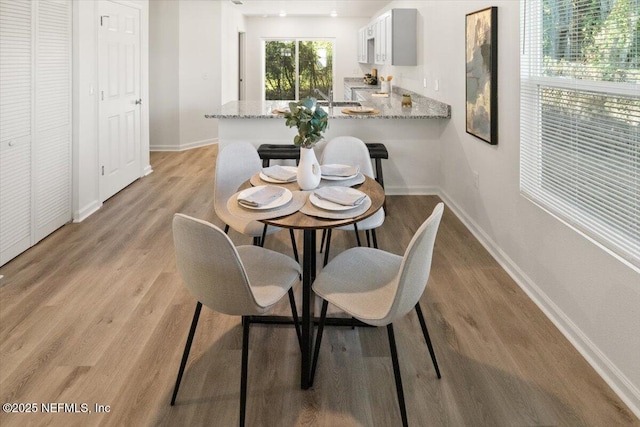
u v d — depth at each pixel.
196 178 5.87
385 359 2.25
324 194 2.24
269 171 2.70
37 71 3.49
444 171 4.84
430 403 1.95
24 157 3.40
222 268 1.70
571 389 2.02
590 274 2.19
